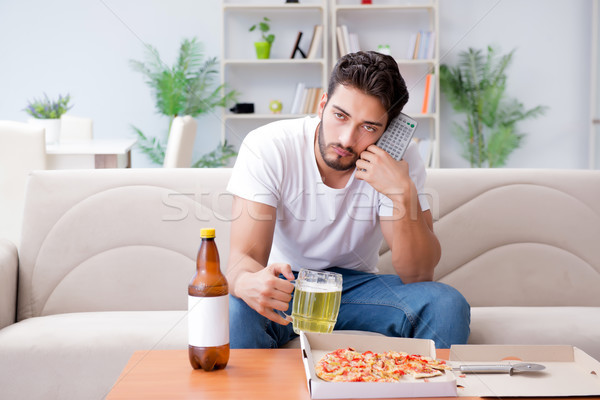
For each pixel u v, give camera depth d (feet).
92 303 5.50
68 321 4.95
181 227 5.63
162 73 16.08
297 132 4.64
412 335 4.31
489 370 3.23
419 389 2.90
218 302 3.28
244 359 3.50
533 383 3.06
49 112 10.41
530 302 5.73
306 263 4.89
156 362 3.45
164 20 16.44
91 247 5.55
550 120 16.78
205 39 16.57
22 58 16.19
